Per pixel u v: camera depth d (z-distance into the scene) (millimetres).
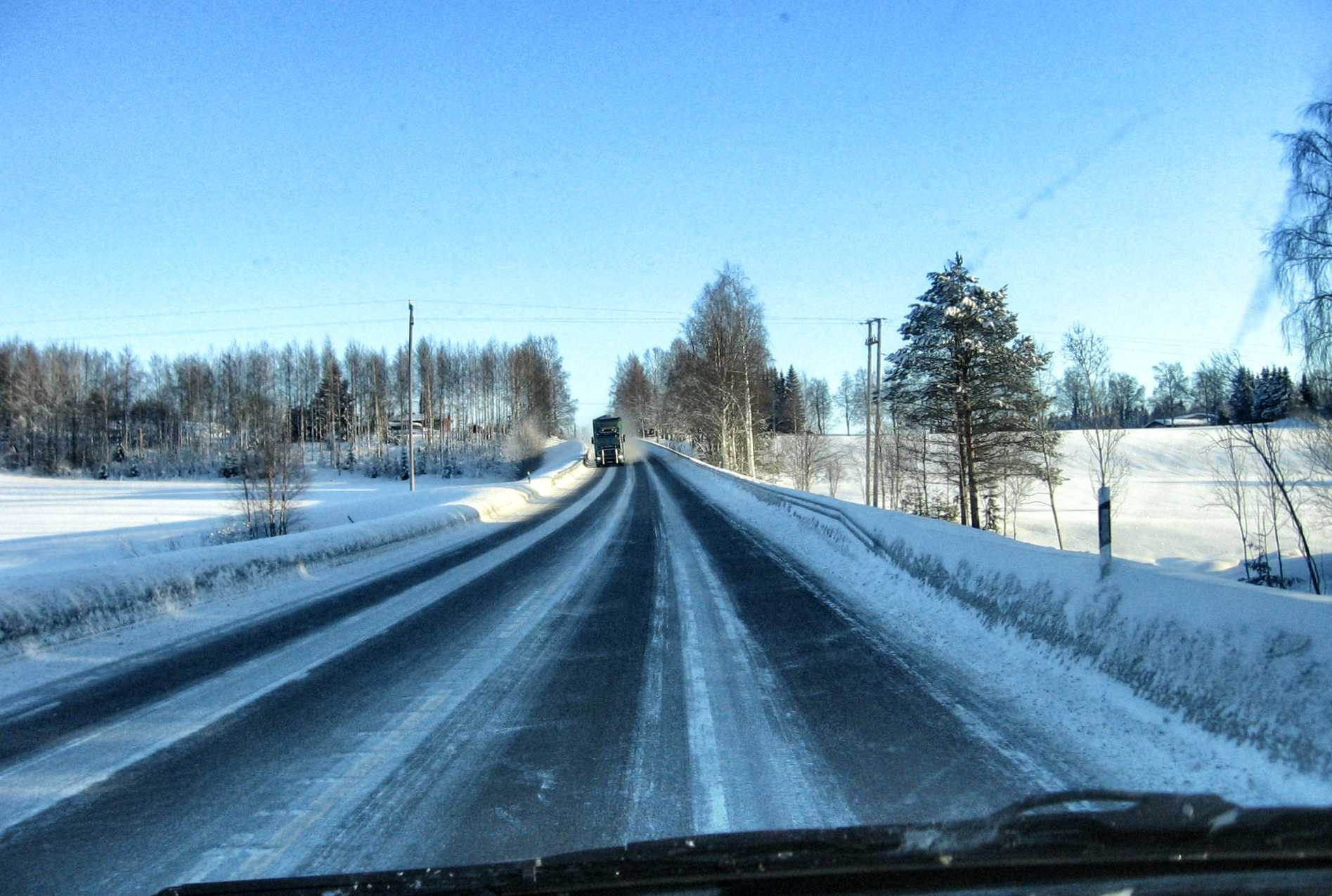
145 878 3221
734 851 2717
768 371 67062
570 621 8703
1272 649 4086
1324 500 23359
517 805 3877
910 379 37438
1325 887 2404
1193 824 2768
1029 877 2523
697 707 5477
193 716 5465
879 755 4414
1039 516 45250
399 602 10062
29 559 21203
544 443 93438
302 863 3320
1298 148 15375
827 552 13711
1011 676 5832
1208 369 31297
